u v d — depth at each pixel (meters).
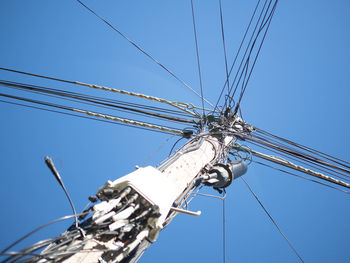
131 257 4.96
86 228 4.24
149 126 9.28
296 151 9.05
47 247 3.90
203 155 7.98
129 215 4.63
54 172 3.82
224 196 8.76
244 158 10.82
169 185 5.39
